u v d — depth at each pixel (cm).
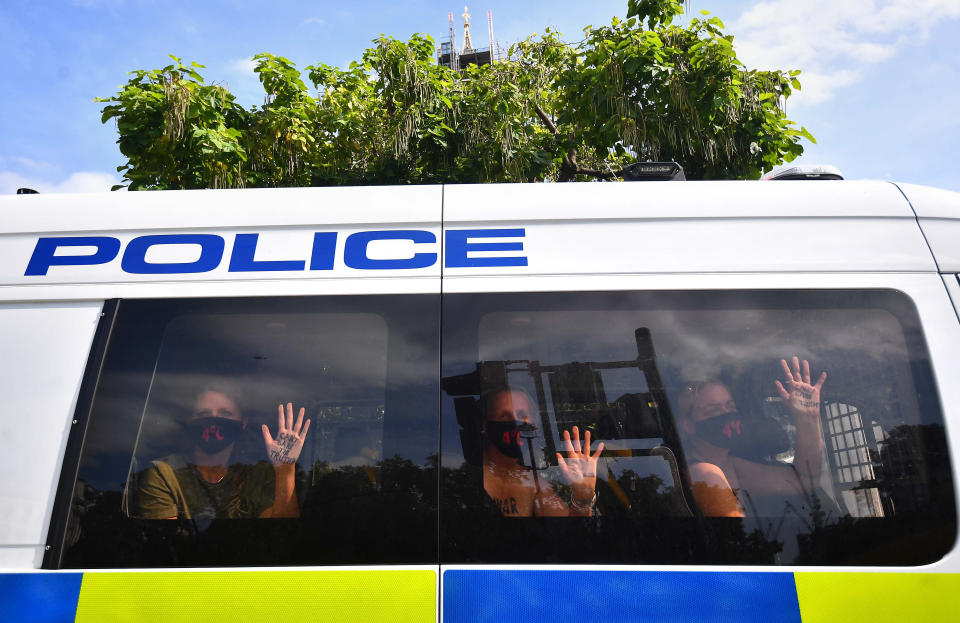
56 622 190
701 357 216
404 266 225
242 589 192
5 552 197
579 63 788
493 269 224
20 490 202
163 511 202
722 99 650
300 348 218
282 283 223
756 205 231
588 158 870
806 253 224
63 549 197
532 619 190
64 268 226
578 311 219
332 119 755
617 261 224
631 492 203
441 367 213
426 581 193
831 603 190
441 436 206
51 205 237
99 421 209
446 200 235
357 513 200
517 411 209
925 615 189
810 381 213
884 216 230
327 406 212
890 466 204
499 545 196
